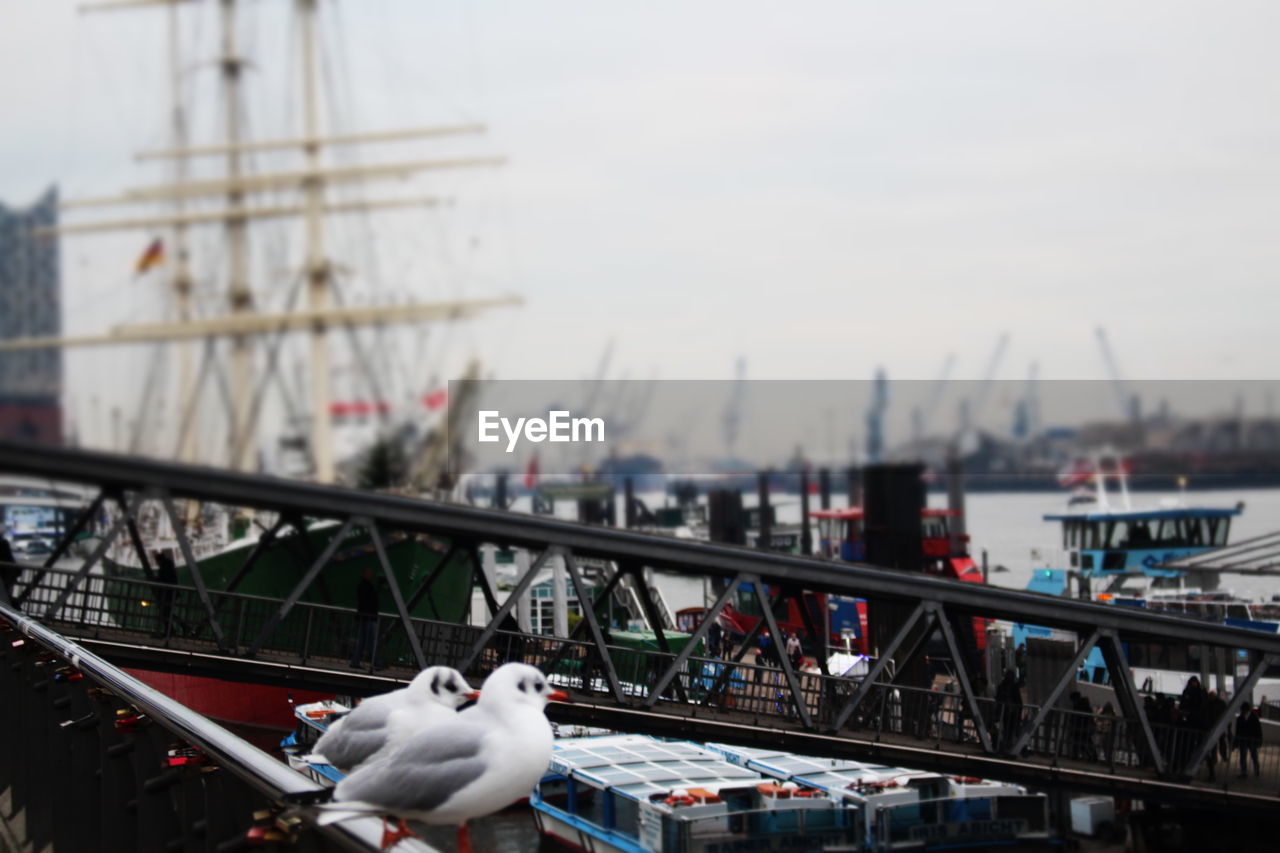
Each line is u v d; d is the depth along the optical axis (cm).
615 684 2786
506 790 709
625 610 5150
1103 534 5938
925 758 2825
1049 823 3022
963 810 2800
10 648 1316
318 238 9981
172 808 764
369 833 555
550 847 2928
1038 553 6331
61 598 2894
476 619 5316
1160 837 3161
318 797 589
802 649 4647
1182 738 3083
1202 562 5781
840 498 13150
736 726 2786
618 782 2752
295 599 2883
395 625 3084
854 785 2786
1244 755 3086
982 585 2894
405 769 704
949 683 4406
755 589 2869
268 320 9906
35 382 10394
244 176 10006
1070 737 2939
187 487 2959
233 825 666
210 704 3816
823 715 2844
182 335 9912
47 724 1105
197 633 2962
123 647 2816
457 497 8544
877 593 2877
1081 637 3088
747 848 2552
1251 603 5144
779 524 9238
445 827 2983
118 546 5372
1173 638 2953
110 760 867
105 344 10162
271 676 2864
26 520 5828
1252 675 2995
